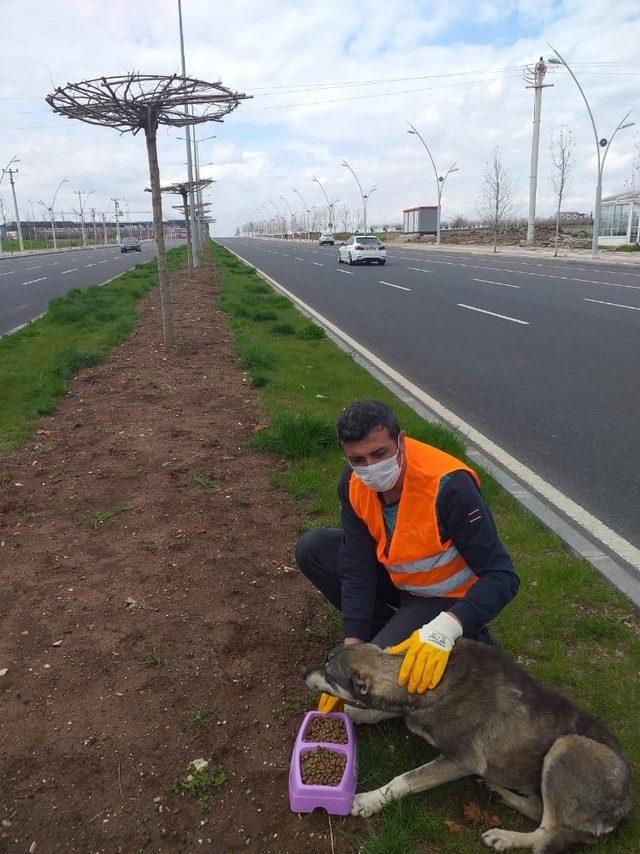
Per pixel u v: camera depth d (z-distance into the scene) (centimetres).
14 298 2031
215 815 232
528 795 232
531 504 459
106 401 711
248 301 1581
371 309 1602
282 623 335
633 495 486
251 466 528
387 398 734
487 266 3094
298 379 810
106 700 281
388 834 219
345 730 257
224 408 684
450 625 231
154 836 225
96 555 395
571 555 391
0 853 218
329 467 518
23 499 471
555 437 624
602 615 333
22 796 238
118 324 1205
